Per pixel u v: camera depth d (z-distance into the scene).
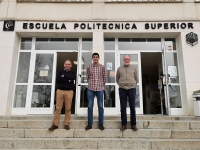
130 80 4.31
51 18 6.94
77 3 7.09
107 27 6.86
